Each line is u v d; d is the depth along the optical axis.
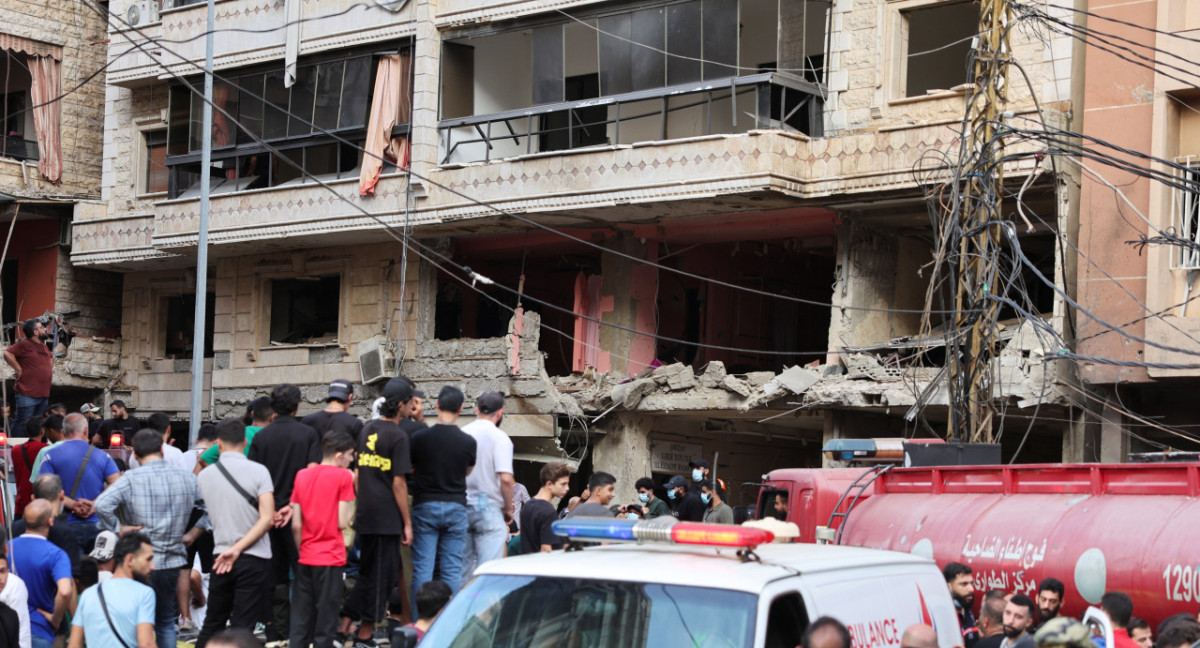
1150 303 18.73
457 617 6.78
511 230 24.95
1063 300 19.33
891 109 21.34
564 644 6.43
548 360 28.47
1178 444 19.58
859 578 6.89
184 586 12.16
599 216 23.39
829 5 22.08
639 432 24.38
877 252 22.64
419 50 24.72
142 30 29.31
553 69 23.55
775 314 27.89
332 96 25.98
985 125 17.14
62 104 31.38
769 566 6.53
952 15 22.91
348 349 26.97
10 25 30.42
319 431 11.63
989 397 17.06
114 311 32.06
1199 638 7.80
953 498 11.89
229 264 29.08
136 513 10.17
